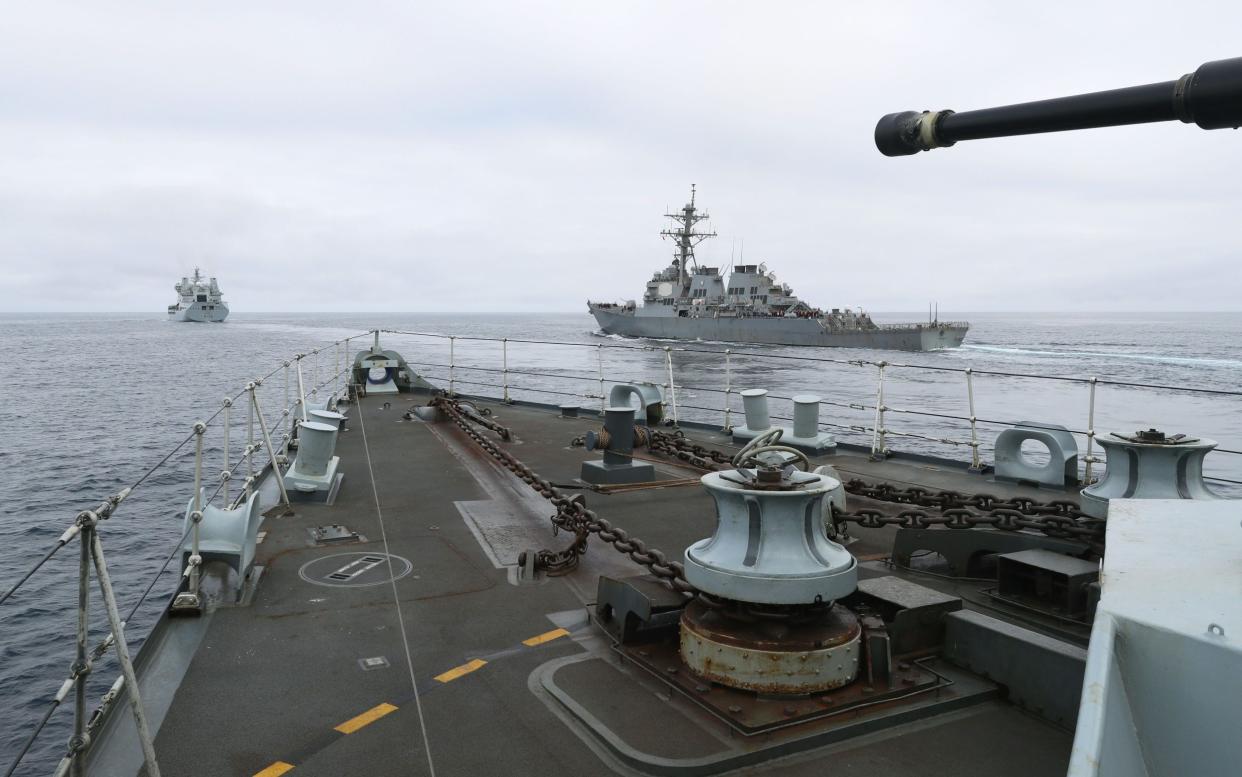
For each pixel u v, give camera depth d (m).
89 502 20.23
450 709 3.80
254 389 7.17
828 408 37.84
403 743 3.51
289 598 5.28
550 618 4.92
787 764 3.29
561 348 93.88
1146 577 2.16
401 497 8.11
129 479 22.70
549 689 3.92
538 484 6.78
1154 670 1.87
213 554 5.33
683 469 9.62
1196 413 40.69
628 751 3.32
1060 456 8.40
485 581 5.63
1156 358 71.00
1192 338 115.25
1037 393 48.78
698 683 3.79
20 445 28.38
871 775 3.22
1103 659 1.80
